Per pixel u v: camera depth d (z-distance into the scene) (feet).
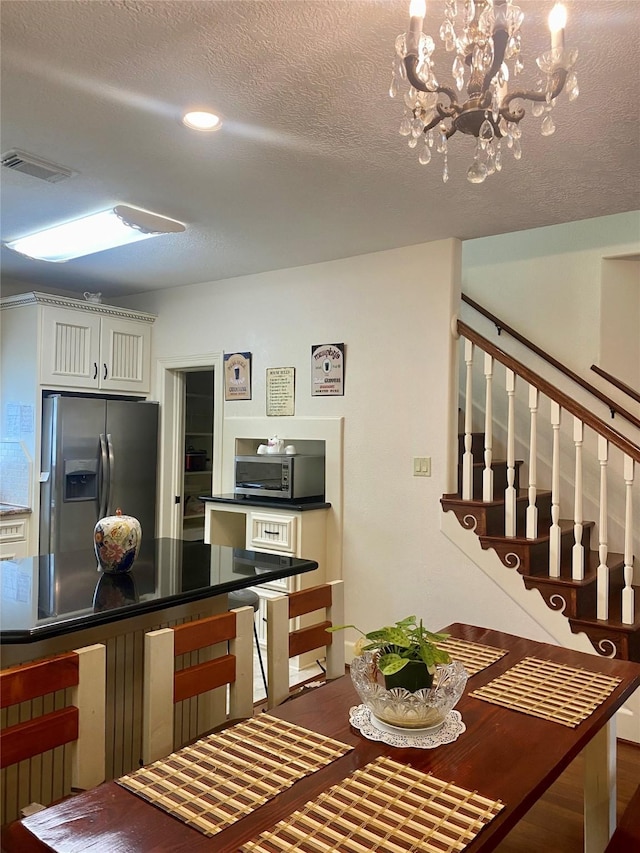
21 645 5.69
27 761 5.65
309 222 10.62
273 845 3.29
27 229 11.09
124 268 13.85
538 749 4.36
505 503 10.85
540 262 13.50
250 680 5.86
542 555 10.89
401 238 11.50
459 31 5.45
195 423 18.16
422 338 11.78
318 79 6.33
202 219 10.49
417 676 4.62
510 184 8.93
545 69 4.79
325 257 12.82
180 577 7.09
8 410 14.49
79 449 14.14
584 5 5.18
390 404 12.16
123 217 10.02
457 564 11.19
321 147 7.84
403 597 11.85
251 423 14.26
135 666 6.66
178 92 6.60
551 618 10.01
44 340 13.91
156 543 9.46
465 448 11.52
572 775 8.41
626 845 4.81
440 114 5.11
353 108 6.89
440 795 3.77
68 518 13.87
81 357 14.66
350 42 5.74
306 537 12.41
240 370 14.52
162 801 3.72
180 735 7.01
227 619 5.68
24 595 6.26
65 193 9.39
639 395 12.07
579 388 12.80
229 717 5.75
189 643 5.33
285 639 6.25
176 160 8.26
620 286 12.84
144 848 3.28
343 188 9.14
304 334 13.44
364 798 3.74
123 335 15.58
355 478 12.57
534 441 10.58
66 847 3.29
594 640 9.55
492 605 10.75
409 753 4.30
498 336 13.94
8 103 6.84
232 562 7.96
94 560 8.14
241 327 14.55
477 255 14.35
